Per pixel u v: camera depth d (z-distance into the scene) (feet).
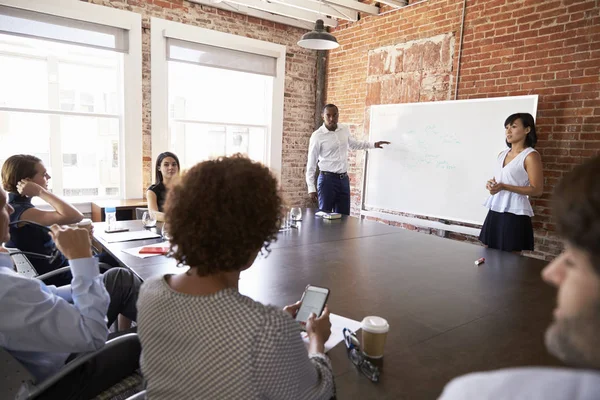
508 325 4.25
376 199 14.96
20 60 13.08
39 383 3.53
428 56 14.03
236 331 2.23
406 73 14.78
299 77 17.74
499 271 6.18
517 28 11.69
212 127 16.26
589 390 1.12
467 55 12.95
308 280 5.56
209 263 2.51
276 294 4.99
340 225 9.70
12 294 3.53
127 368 4.52
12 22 11.53
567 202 1.33
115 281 5.85
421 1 14.10
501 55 12.10
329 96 17.97
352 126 16.99
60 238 3.95
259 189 2.59
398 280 5.66
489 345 3.79
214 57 15.23
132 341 4.55
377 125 14.78
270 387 2.25
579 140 10.65
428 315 4.47
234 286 2.81
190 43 14.64
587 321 1.24
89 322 3.80
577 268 1.29
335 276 5.78
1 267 3.77
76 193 14.58
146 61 13.96
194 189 2.53
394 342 3.82
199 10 14.75
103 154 14.52
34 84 13.37
